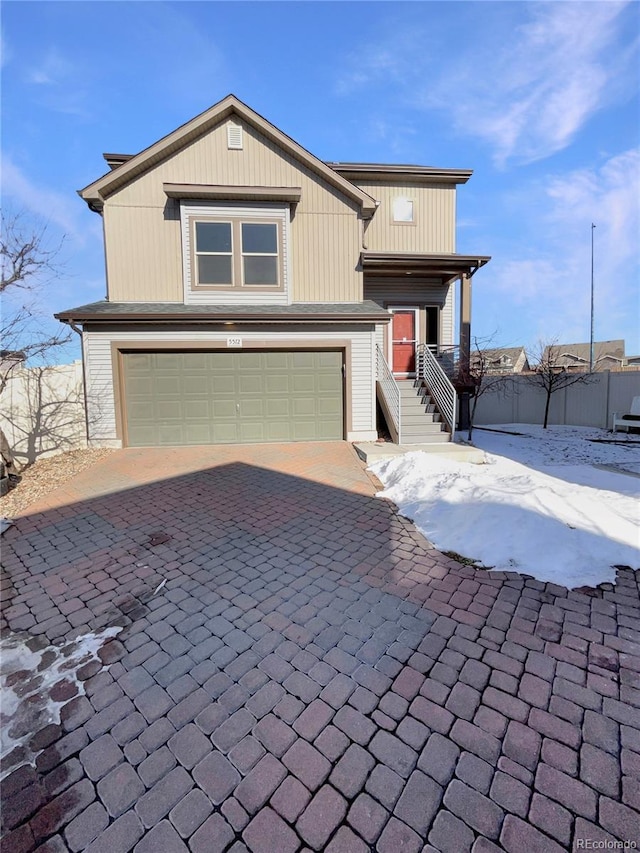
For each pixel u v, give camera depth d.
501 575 3.78
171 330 9.06
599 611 3.21
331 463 7.90
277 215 9.91
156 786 1.92
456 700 2.37
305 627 3.08
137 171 9.72
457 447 8.48
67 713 2.34
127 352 9.09
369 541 4.59
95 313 8.47
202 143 9.95
